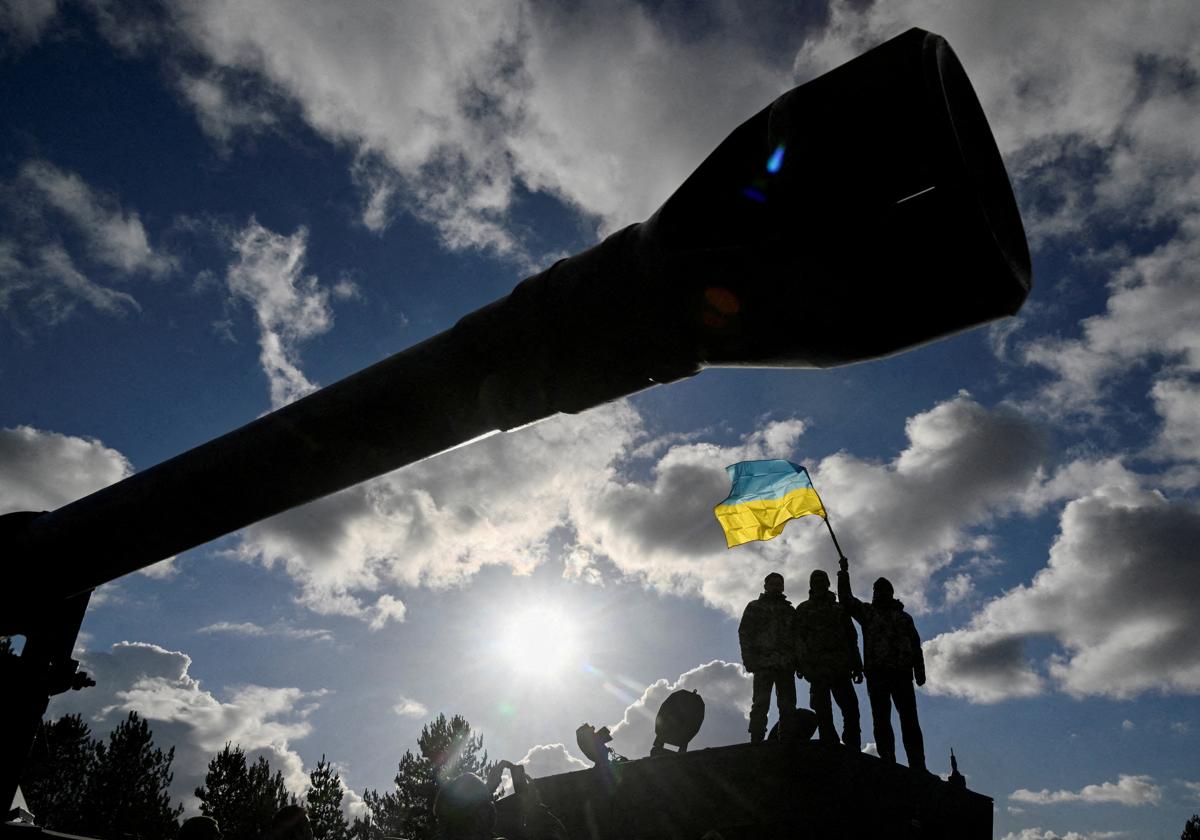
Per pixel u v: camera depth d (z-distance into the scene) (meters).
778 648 8.51
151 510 2.63
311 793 32.19
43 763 4.05
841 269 1.29
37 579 3.11
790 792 7.46
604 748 8.88
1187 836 29.75
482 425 2.02
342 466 2.26
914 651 9.01
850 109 1.20
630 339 1.63
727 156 1.37
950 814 8.50
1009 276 1.19
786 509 9.77
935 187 1.18
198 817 6.08
